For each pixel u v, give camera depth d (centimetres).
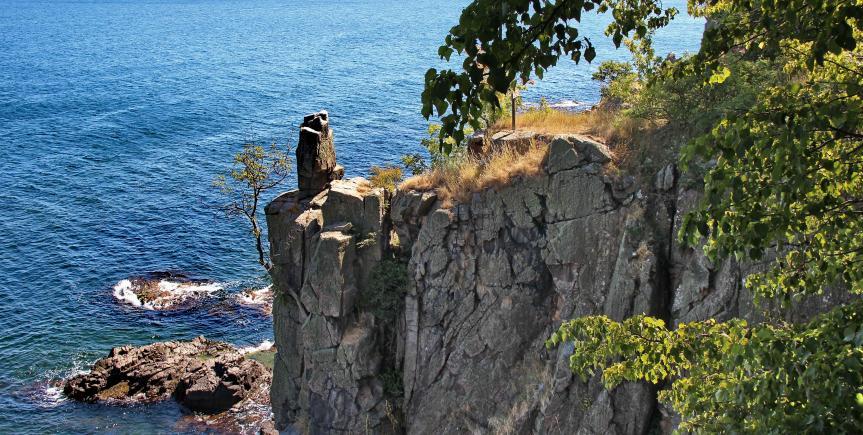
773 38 1073
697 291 2570
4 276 6581
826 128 903
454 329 3172
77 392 4741
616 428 2684
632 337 1216
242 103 14062
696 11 1363
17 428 4456
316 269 3281
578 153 2902
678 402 1314
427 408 3247
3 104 13938
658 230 2720
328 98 14350
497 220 3058
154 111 13375
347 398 3328
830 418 866
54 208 8406
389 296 3297
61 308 5984
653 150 2820
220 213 8162
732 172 945
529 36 871
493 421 3036
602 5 1333
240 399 4603
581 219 2877
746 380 993
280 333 3612
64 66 18788
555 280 2945
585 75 14075
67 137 11619
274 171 4975
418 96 14400
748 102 2402
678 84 2719
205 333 5588
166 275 6619
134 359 4950
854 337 868
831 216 1051
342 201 3375
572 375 2777
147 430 4428
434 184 3284
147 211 8275
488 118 3497
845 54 1290
